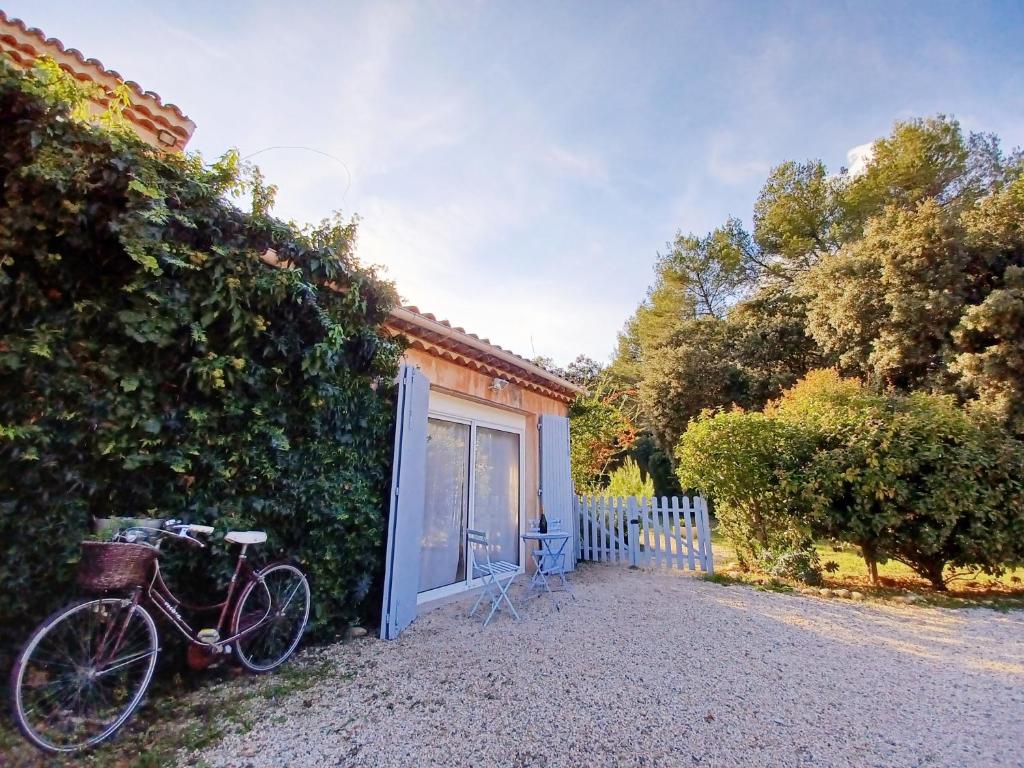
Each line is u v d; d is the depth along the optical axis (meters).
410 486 4.30
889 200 15.38
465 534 5.61
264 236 3.42
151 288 2.83
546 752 2.24
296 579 3.47
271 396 3.40
